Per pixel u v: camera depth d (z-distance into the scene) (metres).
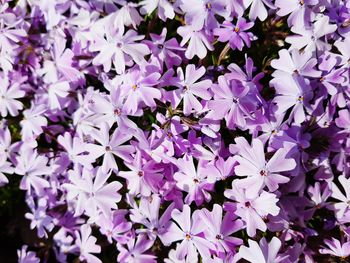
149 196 0.18
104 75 0.20
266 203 0.17
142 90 0.18
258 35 0.20
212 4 0.18
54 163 0.20
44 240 0.24
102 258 0.22
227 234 0.17
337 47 0.18
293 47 0.19
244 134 0.19
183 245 0.18
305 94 0.18
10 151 0.20
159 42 0.19
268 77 0.19
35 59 0.21
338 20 0.19
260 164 0.17
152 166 0.18
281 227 0.18
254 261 0.17
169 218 0.18
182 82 0.18
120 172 0.18
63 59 0.20
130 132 0.18
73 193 0.19
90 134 0.18
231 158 0.17
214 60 0.19
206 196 0.18
